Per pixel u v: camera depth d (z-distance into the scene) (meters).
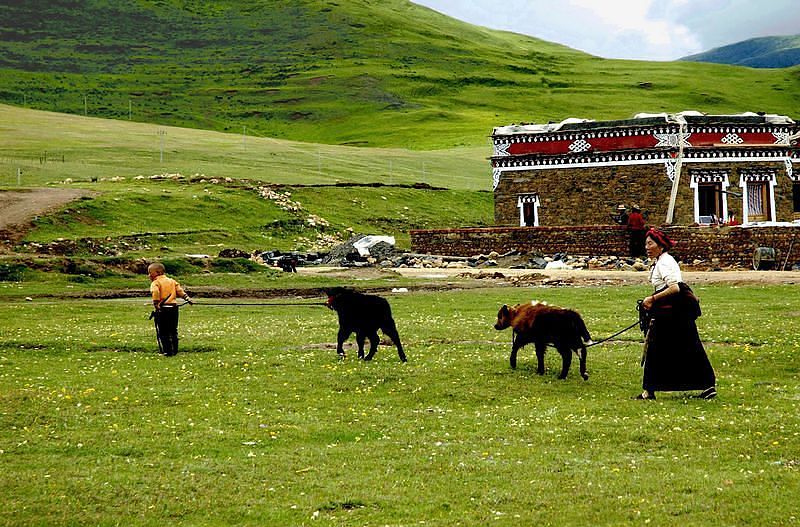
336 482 11.79
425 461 12.62
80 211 59.44
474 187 94.25
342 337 20.50
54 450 13.38
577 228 55.47
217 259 45.56
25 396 16.72
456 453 13.02
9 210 57.59
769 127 60.75
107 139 106.56
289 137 185.50
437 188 87.50
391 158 109.12
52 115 134.88
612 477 11.70
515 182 63.06
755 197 60.56
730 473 11.78
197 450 13.34
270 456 12.98
